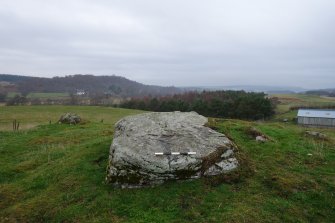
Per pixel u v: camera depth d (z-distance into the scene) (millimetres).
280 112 91438
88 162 17766
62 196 14828
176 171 14609
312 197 13906
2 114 69500
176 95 113812
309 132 22250
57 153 21984
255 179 15078
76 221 13086
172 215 12734
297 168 16391
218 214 12609
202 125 18266
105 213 13281
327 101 126500
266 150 18219
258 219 12258
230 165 15484
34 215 13875
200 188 14234
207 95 105000
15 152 24016
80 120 34469
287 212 12867
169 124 17828
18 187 16609
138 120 18531
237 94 97375
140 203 13578
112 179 14930
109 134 27031
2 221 13688
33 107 85875
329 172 16125
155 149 15227
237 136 19781
